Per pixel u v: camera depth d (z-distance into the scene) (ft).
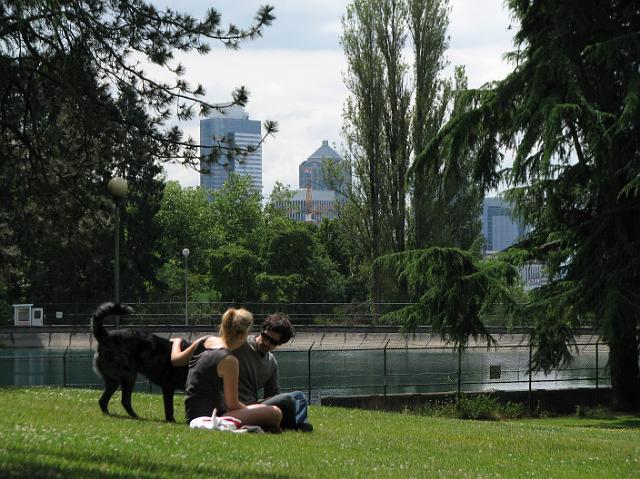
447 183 91.76
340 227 204.85
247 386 34.55
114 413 38.70
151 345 37.35
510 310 83.66
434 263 86.02
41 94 76.95
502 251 90.38
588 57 79.77
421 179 92.94
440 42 193.06
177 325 202.90
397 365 146.00
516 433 48.29
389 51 195.00
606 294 77.82
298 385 110.32
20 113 78.54
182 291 278.87
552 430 56.49
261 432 33.17
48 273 225.35
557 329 83.92
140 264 237.25
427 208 190.90
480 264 86.12
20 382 106.93
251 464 26.00
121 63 72.13
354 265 275.59
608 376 97.76
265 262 263.90
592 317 80.64
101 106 72.43
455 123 88.84
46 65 72.28
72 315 221.05
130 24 69.92
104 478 20.85
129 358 37.04
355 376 119.96
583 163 87.81
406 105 195.21
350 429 42.04
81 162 81.10
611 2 84.48
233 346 34.04
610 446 43.83
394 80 194.80
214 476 23.06
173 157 73.05
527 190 92.68
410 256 87.66
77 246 88.74
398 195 196.95
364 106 196.44
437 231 190.70
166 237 300.81
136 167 78.23
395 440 38.37
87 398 48.75
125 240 234.58
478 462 33.40
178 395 55.93
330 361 153.89
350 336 198.70
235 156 73.36
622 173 85.97
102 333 37.42
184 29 69.67
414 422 51.90
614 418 85.25
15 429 29.55
